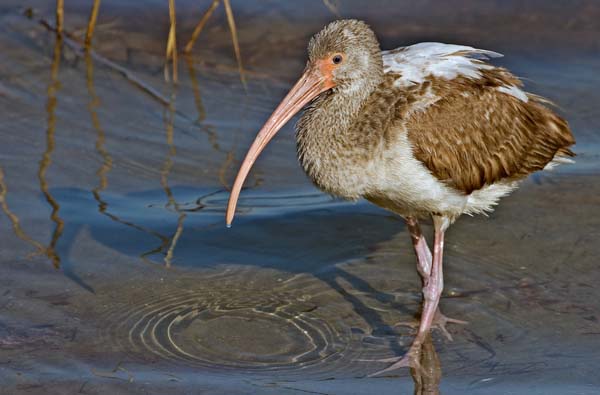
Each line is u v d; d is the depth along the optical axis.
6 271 13.41
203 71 18.91
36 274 13.40
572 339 12.30
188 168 16.12
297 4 20.81
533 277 13.68
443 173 12.32
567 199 15.45
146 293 13.20
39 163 15.94
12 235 14.16
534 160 13.34
